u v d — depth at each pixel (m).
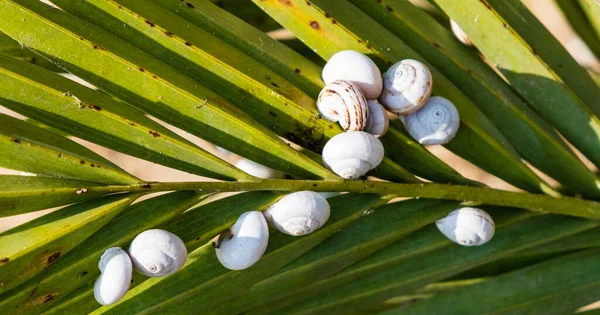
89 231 0.37
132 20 0.39
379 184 0.39
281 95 0.39
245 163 0.44
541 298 0.43
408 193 0.40
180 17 0.39
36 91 0.37
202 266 0.39
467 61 0.42
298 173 0.39
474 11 0.41
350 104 0.39
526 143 0.42
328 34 0.40
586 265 0.43
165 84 0.38
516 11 0.42
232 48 0.39
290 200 0.38
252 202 0.39
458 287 0.43
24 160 0.36
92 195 0.37
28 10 0.37
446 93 0.41
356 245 0.40
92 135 0.38
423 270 0.42
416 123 0.40
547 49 0.42
